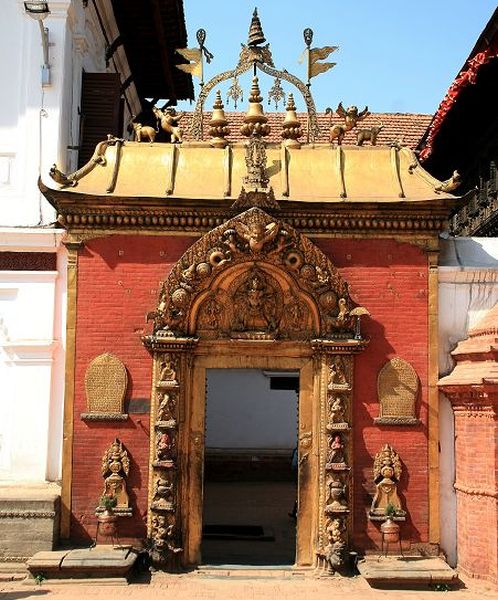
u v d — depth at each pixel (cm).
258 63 1326
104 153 1261
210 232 1145
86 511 1151
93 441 1165
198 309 1180
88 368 1176
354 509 1155
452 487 1177
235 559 1244
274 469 2323
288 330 1184
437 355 1186
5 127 1341
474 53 1400
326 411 1159
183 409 1167
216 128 1292
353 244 1201
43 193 1169
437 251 1201
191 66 1350
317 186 1223
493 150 1633
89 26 1642
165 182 1220
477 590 1056
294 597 1023
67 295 1190
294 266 1155
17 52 1369
